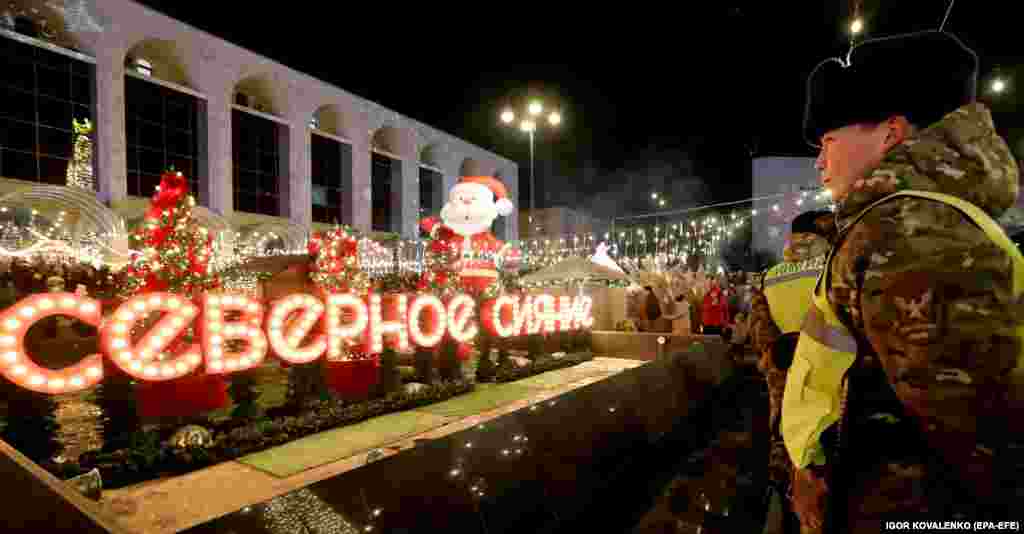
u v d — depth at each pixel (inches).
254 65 1194.6
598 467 145.3
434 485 97.3
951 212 35.0
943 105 42.9
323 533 77.7
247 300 216.8
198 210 948.0
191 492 163.3
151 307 191.0
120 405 202.5
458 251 398.3
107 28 924.6
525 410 141.5
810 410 47.2
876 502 39.3
